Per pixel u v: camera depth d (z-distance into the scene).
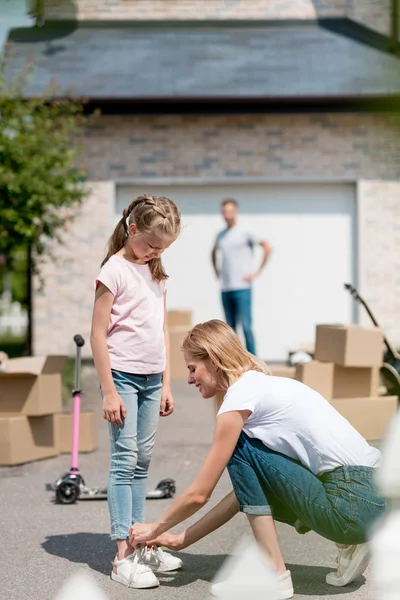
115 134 16.62
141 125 16.64
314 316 16.81
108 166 16.62
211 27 18.47
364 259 16.69
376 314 16.70
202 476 4.40
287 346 16.83
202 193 16.81
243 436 4.44
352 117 16.62
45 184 14.18
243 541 5.52
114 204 16.73
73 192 14.73
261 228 16.83
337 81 16.41
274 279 16.83
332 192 16.80
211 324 4.64
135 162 16.66
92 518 6.10
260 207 16.81
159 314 5.11
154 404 5.12
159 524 4.55
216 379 4.62
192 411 10.70
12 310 25.25
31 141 14.34
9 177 13.84
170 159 16.69
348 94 16.03
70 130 16.12
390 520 3.46
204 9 18.55
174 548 4.66
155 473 7.48
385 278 16.72
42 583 4.73
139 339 5.00
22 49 17.55
